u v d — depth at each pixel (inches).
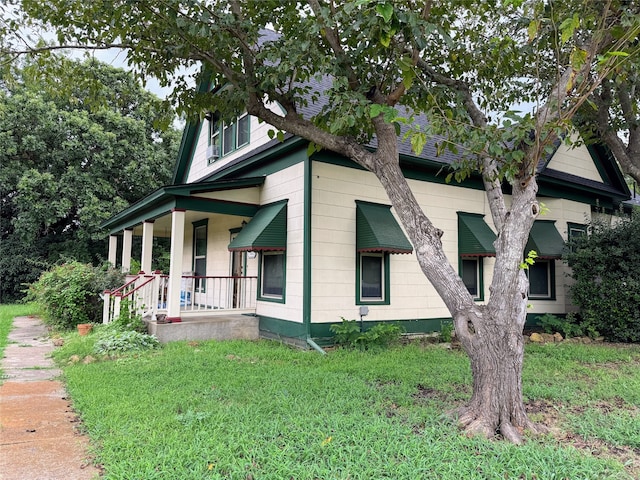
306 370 256.1
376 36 217.5
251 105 246.4
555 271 474.0
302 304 338.6
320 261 344.5
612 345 379.6
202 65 271.0
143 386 217.0
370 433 155.6
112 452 139.9
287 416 173.8
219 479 121.9
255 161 409.1
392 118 183.2
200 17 231.0
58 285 436.1
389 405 194.4
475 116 261.4
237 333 375.6
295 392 208.2
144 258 436.1
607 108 367.9
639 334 382.0
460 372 254.8
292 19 267.0
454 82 277.6
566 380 245.6
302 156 353.7
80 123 783.7
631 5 227.5
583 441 160.1
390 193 207.2
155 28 248.1
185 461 132.5
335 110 231.3
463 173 239.0
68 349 308.2
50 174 759.7
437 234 197.5
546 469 130.6
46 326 462.9
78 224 858.1
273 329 370.0
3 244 805.9
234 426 161.3
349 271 359.6
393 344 348.5
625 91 358.3
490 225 452.8
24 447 150.3
